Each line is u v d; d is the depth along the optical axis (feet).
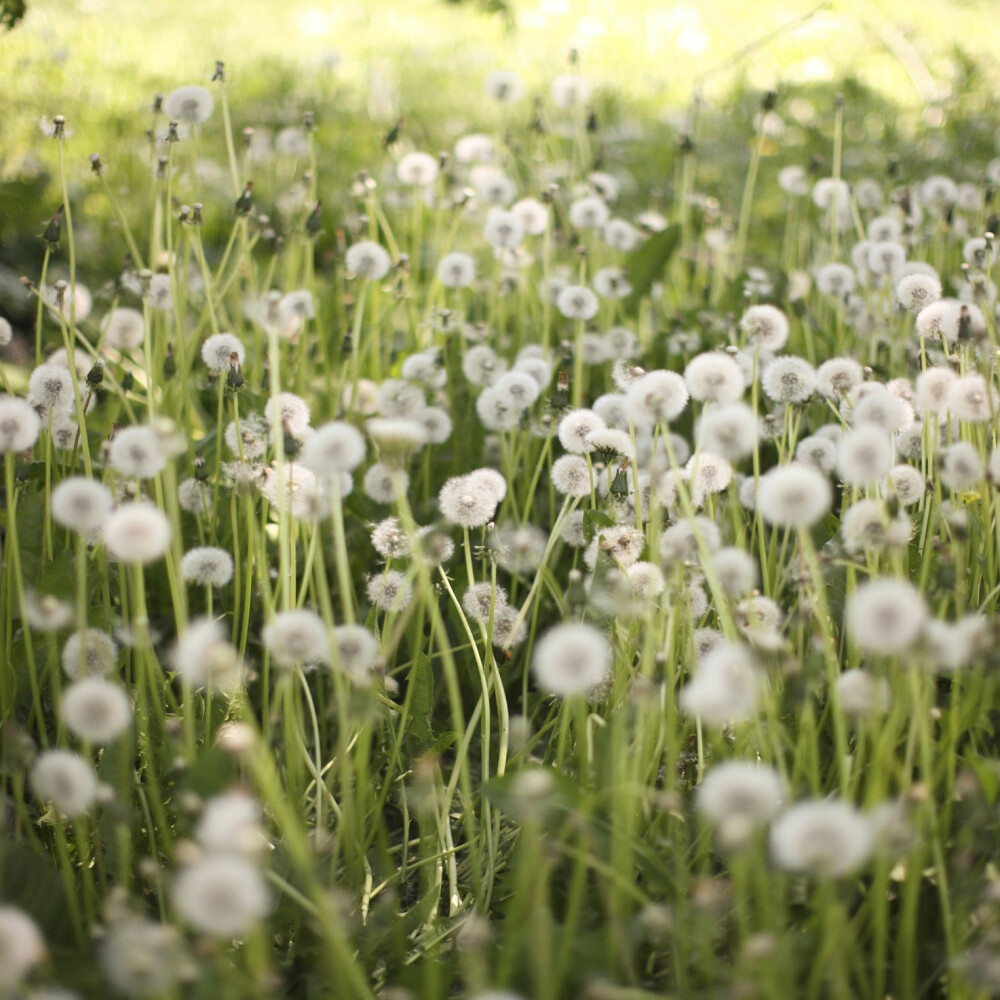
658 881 5.93
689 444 8.05
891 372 7.92
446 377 7.84
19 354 8.50
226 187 11.44
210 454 7.32
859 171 13.46
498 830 6.32
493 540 6.59
